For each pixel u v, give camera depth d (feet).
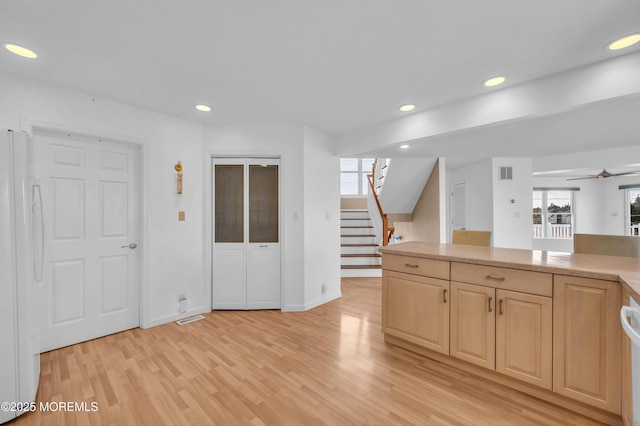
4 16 4.99
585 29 5.32
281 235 11.50
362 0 4.66
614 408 5.01
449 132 9.09
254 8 4.85
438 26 5.33
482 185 19.07
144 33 5.56
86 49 6.10
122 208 9.45
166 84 7.78
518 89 7.66
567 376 5.51
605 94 6.40
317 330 9.55
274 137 11.41
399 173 19.16
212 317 10.71
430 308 7.47
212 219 11.46
